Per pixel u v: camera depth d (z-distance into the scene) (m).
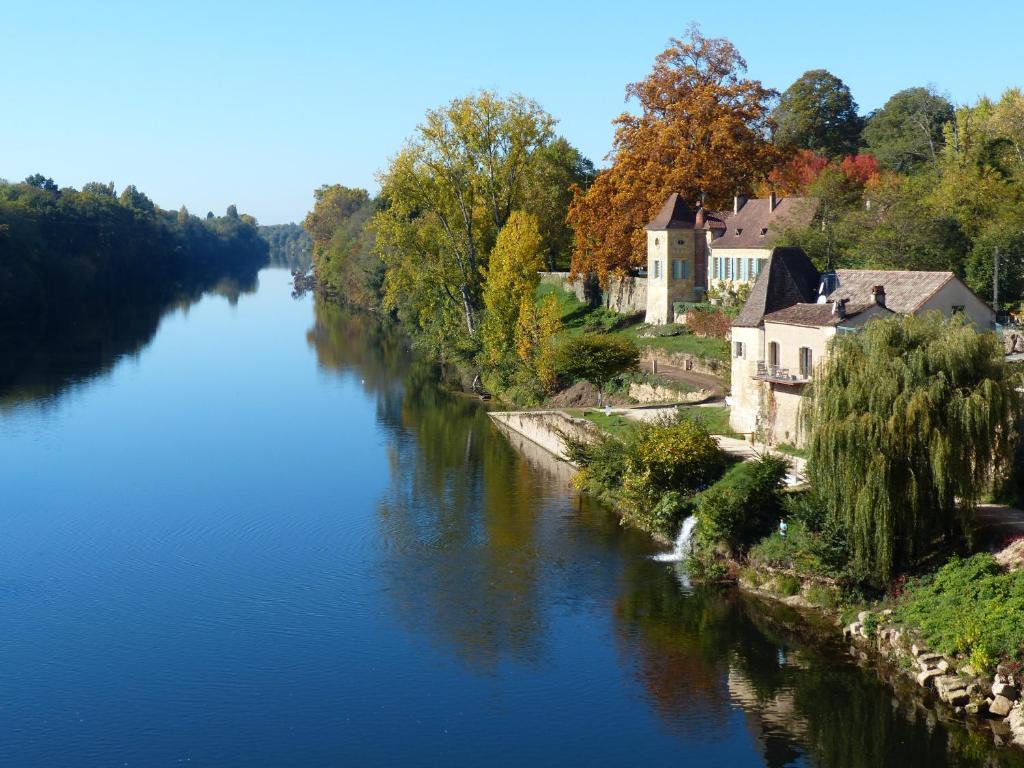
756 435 61.50
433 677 40.16
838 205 89.31
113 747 35.47
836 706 37.62
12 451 73.88
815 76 144.38
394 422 84.62
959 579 40.53
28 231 164.50
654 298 104.88
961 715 36.28
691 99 102.50
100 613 45.81
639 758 34.94
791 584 45.88
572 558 51.88
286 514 59.31
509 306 95.88
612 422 69.50
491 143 106.81
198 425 82.88
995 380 42.41
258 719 37.19
